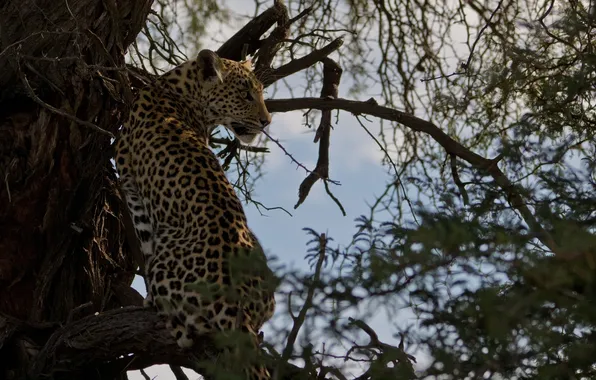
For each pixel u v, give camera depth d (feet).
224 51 29.71
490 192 14.64
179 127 23.75
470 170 15.61
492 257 12.43
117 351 21.12
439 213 13.26
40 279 24.82
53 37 24.63
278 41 29.09
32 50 24.66
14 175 24.85
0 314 23.36
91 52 25.30
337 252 13.07
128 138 23.86
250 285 19.43
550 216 13.44
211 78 26.16
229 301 19.12
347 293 12.82
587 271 11.51
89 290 26.35
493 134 17.60
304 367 13.97
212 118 26.61
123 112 26.14
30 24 24.48
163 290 20.15
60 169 25.30
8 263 24.54
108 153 25.89
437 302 13.01
